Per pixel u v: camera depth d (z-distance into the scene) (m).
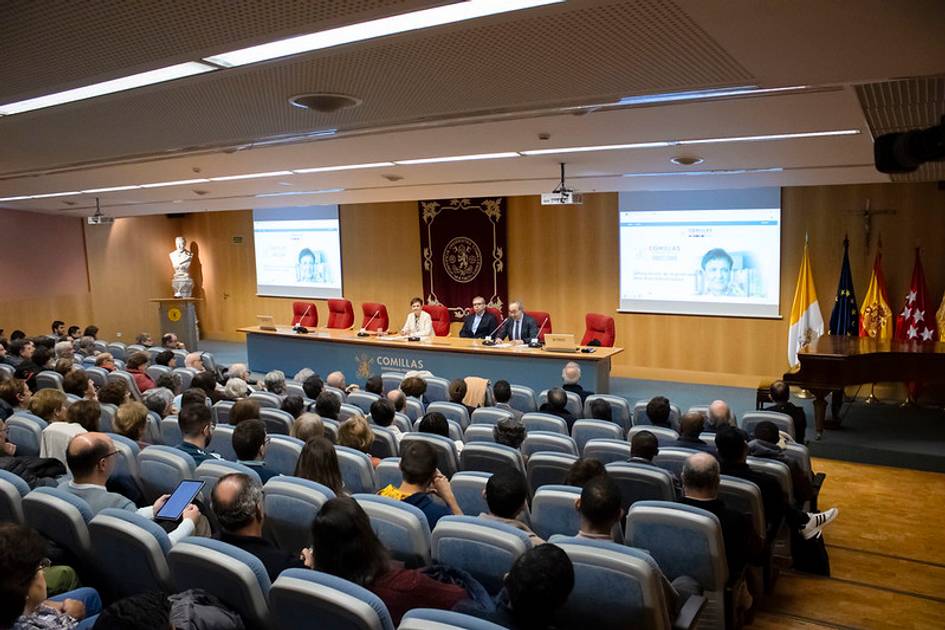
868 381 6.83
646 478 3.45
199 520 2.94
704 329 10.31
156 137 5.30
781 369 9.82
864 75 3.45
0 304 12.97
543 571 1.82
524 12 2.59
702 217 10.13
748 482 3.48
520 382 8.61
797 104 4.26
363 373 9.99
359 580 2.25
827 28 2.72
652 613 2.30
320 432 4.11
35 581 1.97
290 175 8.21
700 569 2.87
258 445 3.60
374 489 3.78
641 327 10.81
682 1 2.45
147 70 3.23
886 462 6.61
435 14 2.62
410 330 10.20
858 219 9.12
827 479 6.22
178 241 15.04
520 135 5.48
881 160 3.75
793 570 4.30
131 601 1.64
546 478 3.97
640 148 6.12
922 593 4.02
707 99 4.07
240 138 5.39
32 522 2.84
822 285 9.44
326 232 13.77
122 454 3.74
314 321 11.41
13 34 2.70
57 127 4.82
